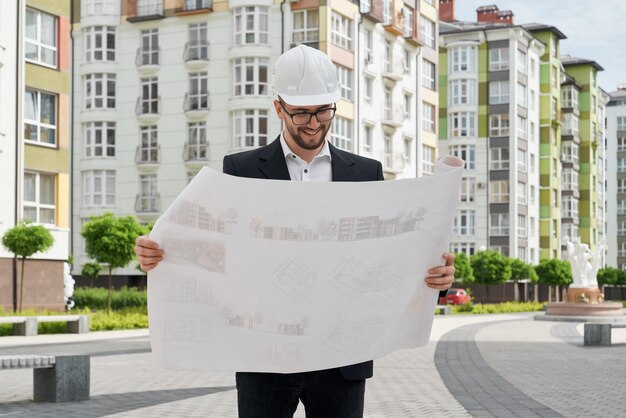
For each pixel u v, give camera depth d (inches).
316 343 128.2
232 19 1822.1
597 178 3651.6
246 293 127.7
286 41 1798.7
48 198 1268.5
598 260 1429.6
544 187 3011.8
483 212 2778.1
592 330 749.9
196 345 128.4
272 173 133.6
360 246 128.5
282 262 127.5
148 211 1876.2
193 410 336.2
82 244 1921.8
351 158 137.6
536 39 2901.1
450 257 131.7
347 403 131.7
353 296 128.6
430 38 2374.5
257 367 127.9
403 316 131.3
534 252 2918.3
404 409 337.7
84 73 1931.6
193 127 1856.5
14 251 1048.2
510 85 2760.8
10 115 1179.3
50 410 335.0
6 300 1126.4
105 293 1478.8
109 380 450.6
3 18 1173.1
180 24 1872.5
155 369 514.3
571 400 371.2
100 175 1918.1
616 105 4611.2
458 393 392.5
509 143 2758.4
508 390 406.0
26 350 655.8
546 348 714.2
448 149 2822.3
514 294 2603.3
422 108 2313.0
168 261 128.6
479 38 2790.4
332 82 129.9
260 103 1785.2
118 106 1924.2
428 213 130.4
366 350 129.3
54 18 1285.7
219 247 127.5
